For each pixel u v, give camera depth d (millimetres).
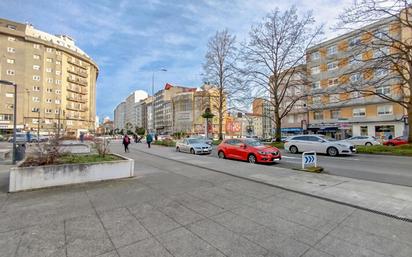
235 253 3240
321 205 5234
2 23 57594
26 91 58562
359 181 7594
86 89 76562
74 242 3533
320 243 3516
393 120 32938
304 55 24562
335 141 17219
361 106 36719
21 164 7129
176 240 3611
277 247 3402
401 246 3406
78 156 9430
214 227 4082
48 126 59406
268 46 25469
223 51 33656
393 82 28156
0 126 54562
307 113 43250
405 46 16688
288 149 19047
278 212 4805
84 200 5617
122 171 8141
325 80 39500
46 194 6160
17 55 57531
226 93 32750
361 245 3443
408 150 16391
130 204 5312
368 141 26781
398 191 6344
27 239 3623
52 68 63719
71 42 76750
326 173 9406
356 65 30469
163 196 5938
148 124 128500
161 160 13359
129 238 3672
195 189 6625
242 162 12336
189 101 97500
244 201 5535
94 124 84188
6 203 5395
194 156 15773
